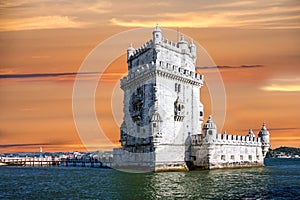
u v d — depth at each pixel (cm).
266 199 3766
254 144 8269
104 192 4444
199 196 3950
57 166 13038
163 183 5072
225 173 6475
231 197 3881
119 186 4956
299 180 5534
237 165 7638
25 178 6962
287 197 3888
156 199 3794
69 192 4597
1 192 4728
